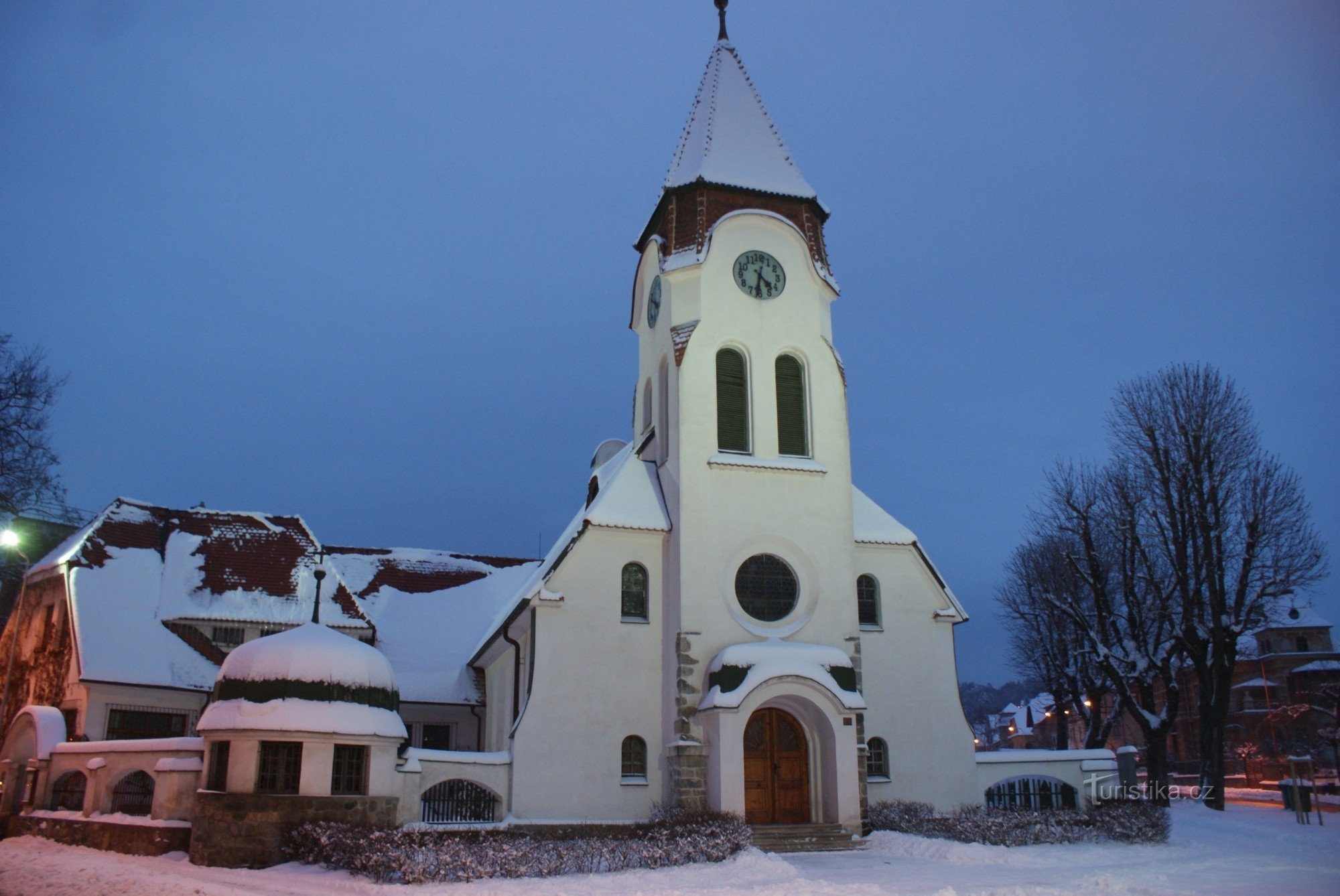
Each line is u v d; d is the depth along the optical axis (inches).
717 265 1395.2
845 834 1143.6
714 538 1282.0
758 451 1338.6
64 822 1195.9
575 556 1289.4
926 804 1284.4
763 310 1398.9
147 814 1135.0
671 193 1450.5
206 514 1800.0
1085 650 1968.5
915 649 1382.9
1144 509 1711.4
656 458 1421.0
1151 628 1786.4
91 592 1508.4
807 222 1464.1
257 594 1674.5
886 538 1412.4
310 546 1815.9
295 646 1054.4
